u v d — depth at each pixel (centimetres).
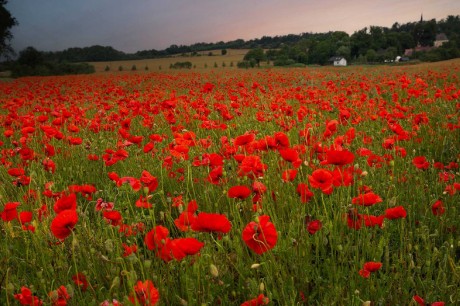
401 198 393
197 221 209
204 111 695
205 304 212
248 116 851
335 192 375
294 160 309
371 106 818
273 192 369
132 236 307
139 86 2295
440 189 411
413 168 451
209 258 260
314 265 287
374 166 435
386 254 267
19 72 5897
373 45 11212
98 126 702
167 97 1316
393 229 345
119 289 255
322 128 647
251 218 336
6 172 491
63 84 2522
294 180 407
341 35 11369
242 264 285
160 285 244
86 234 310
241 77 2528
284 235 318
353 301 236
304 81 2102
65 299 218
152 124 721
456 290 244
